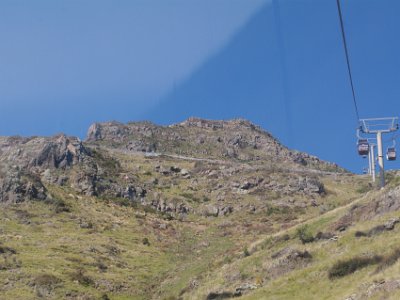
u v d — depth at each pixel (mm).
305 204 134875
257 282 54250
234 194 145250
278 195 143375
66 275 68125
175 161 191125
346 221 61062
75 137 156125
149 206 131250
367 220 58250
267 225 110562
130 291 69375
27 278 64188
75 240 88500
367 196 66062
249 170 167250
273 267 55562
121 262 81812
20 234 87688
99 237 93750
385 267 41344
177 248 96562
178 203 133500
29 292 60281
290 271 53562
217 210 130500
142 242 97125
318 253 54656
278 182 152000
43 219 99812
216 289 57438
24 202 107250
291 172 169250
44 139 147250
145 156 194625
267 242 67188
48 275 65688
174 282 71062
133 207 126062
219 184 153250
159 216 123062
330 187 163500
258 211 129500
